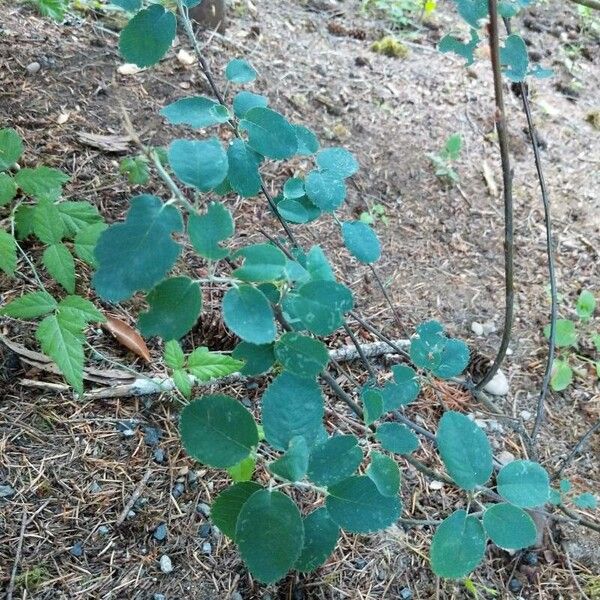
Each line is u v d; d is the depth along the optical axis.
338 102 0.79
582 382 0.61
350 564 0.45
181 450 0.47
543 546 0.48
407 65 0.89
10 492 0.43
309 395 0.30
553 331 0.52
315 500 0.47
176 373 0.45
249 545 0.28
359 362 0.56
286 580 0.43
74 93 0.67
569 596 0.46
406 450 0.35
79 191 0.59
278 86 0.77
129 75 0.70
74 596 0.40
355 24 0.96
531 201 0.76
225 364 0.45
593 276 0.70
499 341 0.62
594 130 0.87
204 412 0.29
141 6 0.34
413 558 0.46
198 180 0.27
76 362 0.44
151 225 0.25
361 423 0.51
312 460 0.29
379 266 0.65
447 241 0.70
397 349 0.51
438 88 0.86
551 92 0.92
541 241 0.72
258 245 0.28
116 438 0.47
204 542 0.44
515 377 0.60
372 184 0.72
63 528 0.42
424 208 0.72
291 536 0.27
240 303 0.26
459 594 0.45
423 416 0.55
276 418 0.30
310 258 0.33
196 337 0.54
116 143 0.64
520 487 0.32
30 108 0.63
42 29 0.71
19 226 0.51
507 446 0.54
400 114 0.80
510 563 0.47
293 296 0.29
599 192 0.78
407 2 1.02
